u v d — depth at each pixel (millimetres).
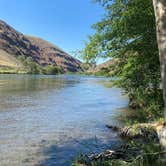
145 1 11766
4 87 58031
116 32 13055
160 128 7289
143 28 12117
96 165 8562
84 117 24031
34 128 19297
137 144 10117
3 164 11734
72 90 57438
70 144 14938
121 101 37438
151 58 12336
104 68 14961
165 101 5270
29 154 13156
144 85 13383
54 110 28219
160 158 6824
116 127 18797
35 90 53375
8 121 21875
